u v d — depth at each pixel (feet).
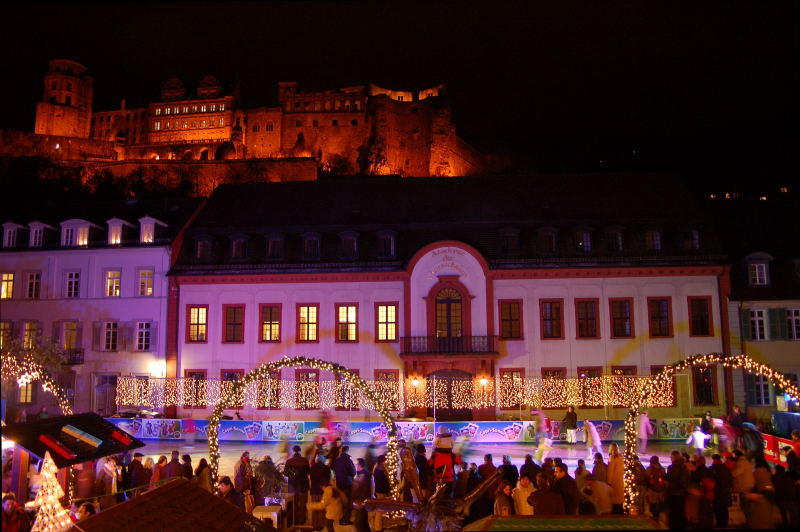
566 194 136.98
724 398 118.32
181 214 140.26
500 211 133.59
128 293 131.34
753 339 119.85
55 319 132.67
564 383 119.03
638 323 121.08
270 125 385.70
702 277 121.60
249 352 126.82
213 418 58.90
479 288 123.44
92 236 135.03
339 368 58.59
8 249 135.95
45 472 33.42
